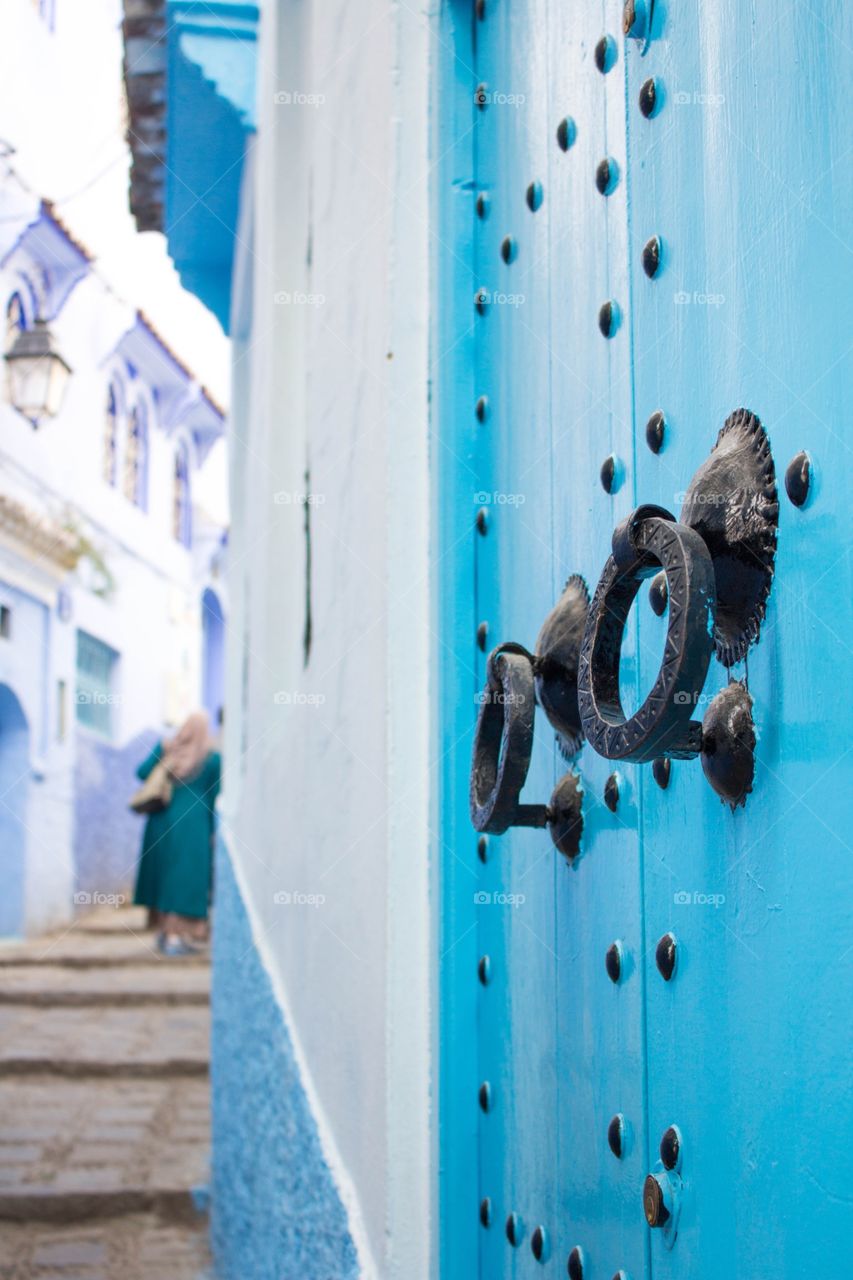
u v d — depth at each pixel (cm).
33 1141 524
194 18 445
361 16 227
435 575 189
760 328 97
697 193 111
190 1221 457
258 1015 356
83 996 790
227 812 602
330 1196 215
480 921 179
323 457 274
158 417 1589
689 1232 106
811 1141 86
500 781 126
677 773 112
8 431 1095
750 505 94
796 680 89
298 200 386
